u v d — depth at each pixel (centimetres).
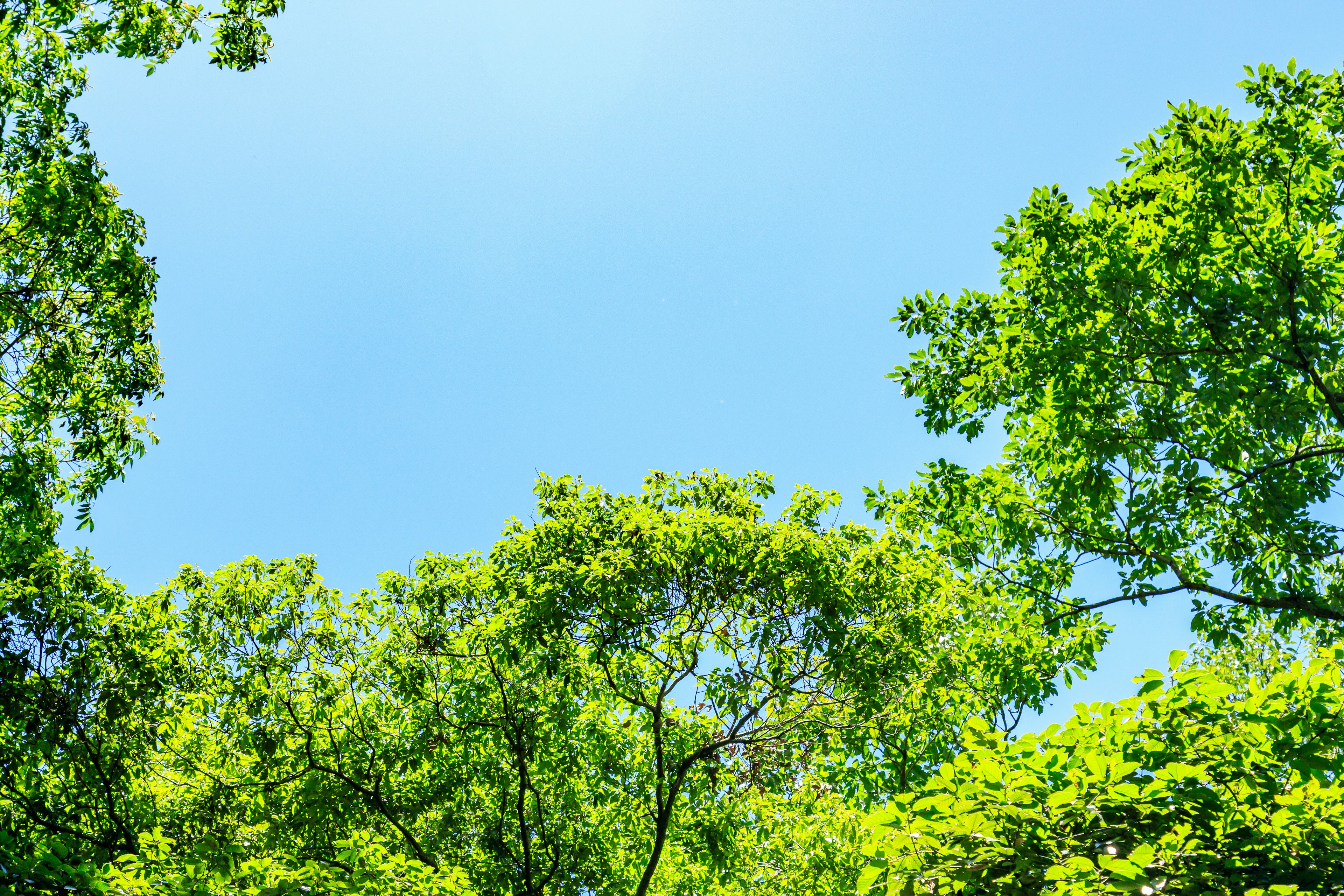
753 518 1553
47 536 1355
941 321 1352
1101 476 1242
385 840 1308
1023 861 507
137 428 1389
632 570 1318
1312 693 524
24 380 1268
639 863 1519
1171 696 558
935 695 1393
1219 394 1122
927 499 1453
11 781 1205
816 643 1300
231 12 1384
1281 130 1162
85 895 625
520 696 1374
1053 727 570
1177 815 515
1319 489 1239
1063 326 1230
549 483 1596
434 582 1473
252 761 1374
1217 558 1336
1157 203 1188
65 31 1277
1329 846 476
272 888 659
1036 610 1384
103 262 1223
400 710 1429
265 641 1370
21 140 1202
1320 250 1103
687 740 1452
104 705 1245
